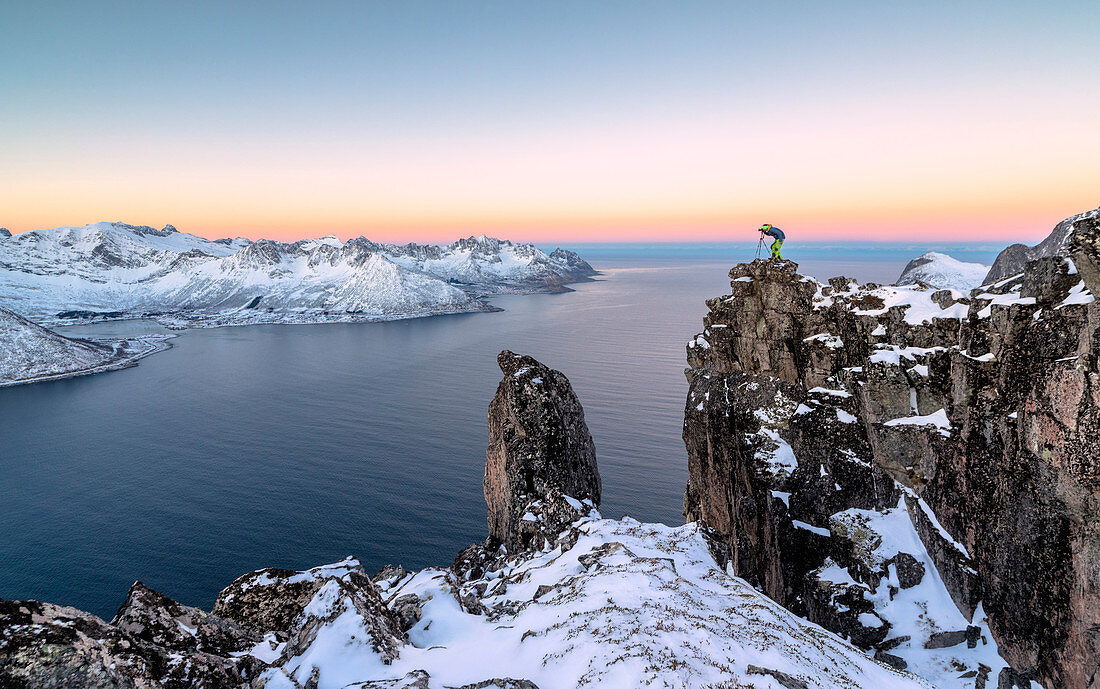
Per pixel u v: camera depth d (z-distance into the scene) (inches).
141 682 693.3
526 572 1616.6
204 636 885.8
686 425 2300.7
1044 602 1198.9
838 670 978.1
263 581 1187.3
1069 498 1139.3
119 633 739.4
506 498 2017.7
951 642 1334.9
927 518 1519.4
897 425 1601.9
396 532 5334.6
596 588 1255.5
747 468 1852.9
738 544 1883.6
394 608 1187.3
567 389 2176.4
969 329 1492.4
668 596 1166.3
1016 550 1273.4
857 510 1624.0
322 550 5034.5
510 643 1052.5
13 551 5118.1
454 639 1096.8
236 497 6181.1
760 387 1939.0
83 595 4463.6
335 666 860.6
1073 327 1224.2
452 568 1947.6
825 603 1520.7
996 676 1234.0
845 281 1876.2
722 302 2148.1
